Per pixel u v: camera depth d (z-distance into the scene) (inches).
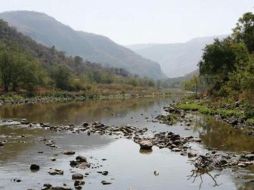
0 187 869.8
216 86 4190.5
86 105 4143.7
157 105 4242.1
